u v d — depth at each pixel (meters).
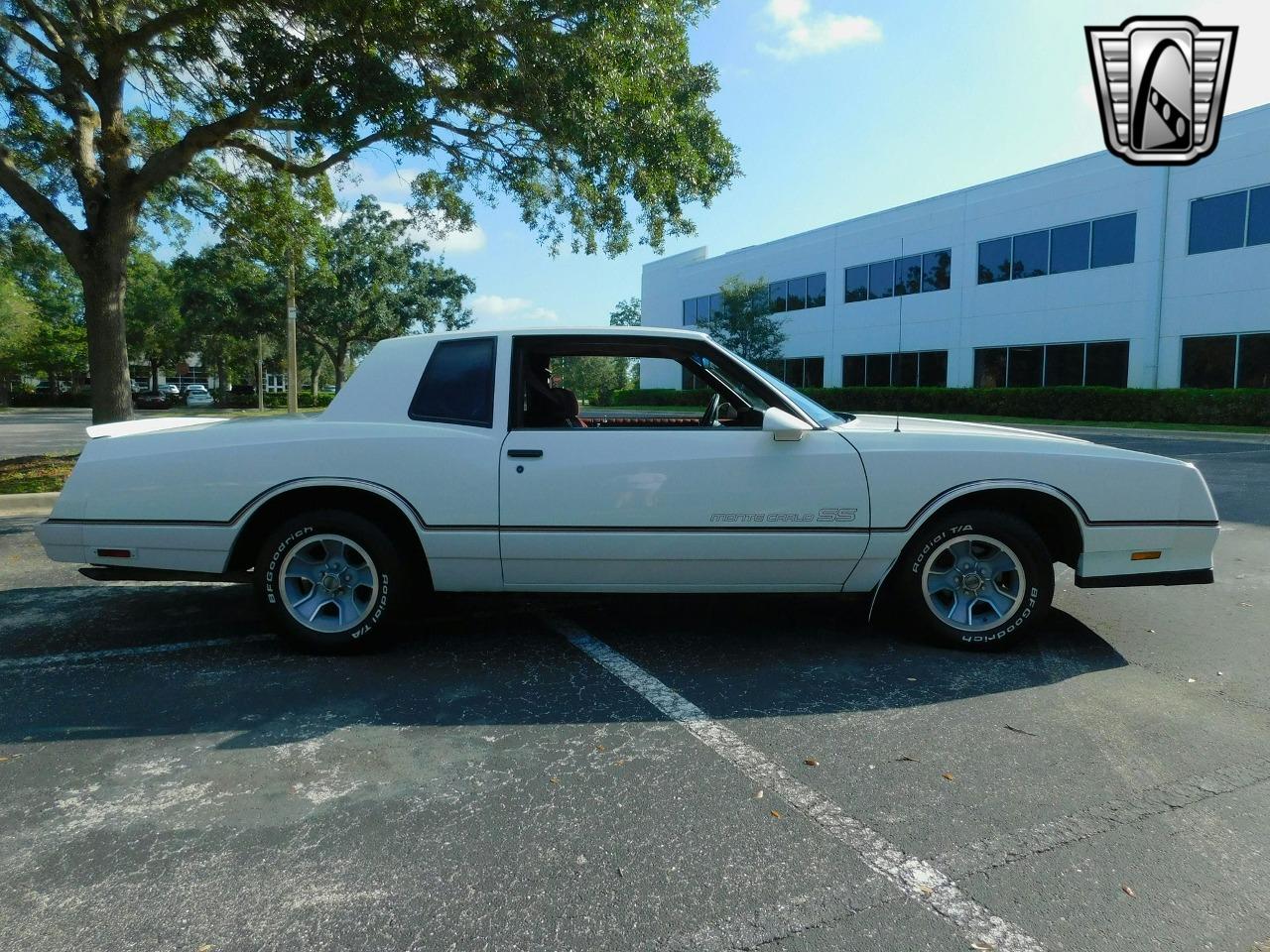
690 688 3.78
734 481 4.05
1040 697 3.65
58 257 14.97
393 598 4.18
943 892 2.27
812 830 2.59
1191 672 3.96
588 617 4.93
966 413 25.75
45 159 11.14
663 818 2.66
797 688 3.77
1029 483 4.05
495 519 4.09
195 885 2.31
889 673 3.95
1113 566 4.15
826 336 32.91
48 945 2.05
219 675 3.96
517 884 2.31
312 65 8.46
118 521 4.17
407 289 36.19
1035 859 2.42
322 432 4.18
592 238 12.37
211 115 12.00
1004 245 25.84
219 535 4.15
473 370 4.29
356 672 4.00
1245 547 6.95
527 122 9.81
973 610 4.29
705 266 39.03
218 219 13.41
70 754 3.12
